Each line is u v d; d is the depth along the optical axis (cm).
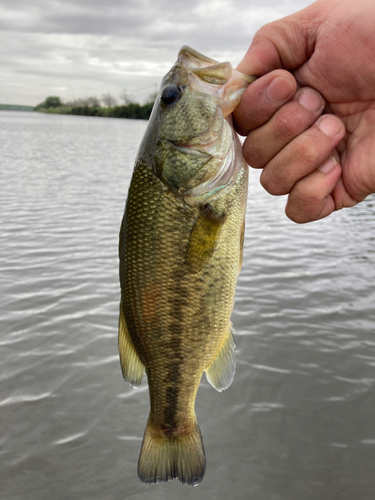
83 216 130
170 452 25
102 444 43
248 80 19
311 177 18
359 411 48
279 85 17
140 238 21
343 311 71
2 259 91
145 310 22
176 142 20
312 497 38
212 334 22
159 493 38
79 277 82
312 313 70
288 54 19
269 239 113
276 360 57
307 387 52
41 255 94
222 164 20
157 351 23
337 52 17
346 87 18
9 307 69
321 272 88
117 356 57
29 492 38
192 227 21
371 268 91
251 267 90
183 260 21
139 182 21
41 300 71
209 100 20
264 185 19
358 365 56
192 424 24
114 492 38
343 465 41
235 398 51
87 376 53
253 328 65
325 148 18
